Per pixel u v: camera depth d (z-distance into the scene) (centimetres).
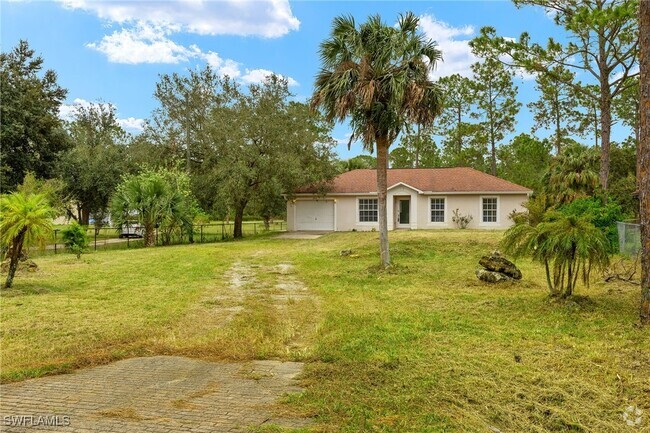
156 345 583
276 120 2434
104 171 3075
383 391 415
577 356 511
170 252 1803
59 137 2794
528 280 1042
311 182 2511
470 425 348
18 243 983
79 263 1456
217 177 2380
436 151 4638
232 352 550
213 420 358
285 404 390
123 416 366
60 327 669
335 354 529
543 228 777
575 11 1755
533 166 3931
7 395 415
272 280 1130
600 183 2009
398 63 1209
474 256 1430
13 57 2767
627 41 1847
